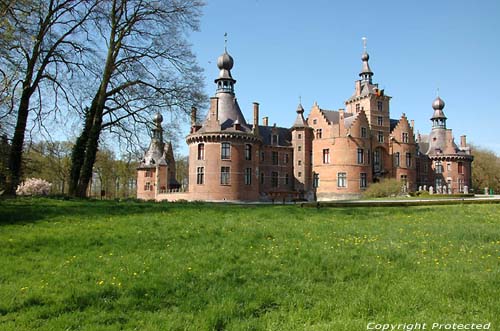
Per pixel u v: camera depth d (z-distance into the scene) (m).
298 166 63.97
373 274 8.52
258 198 53.59
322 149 61.28
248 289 7.54
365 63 67.00
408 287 7.56
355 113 66.44
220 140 51.47
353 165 59.00
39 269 8.66
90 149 24.52
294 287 7.72
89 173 24.45
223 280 8.09
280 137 66.19
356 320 6.05
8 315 6.30
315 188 61.53
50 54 22.92
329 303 6.82
